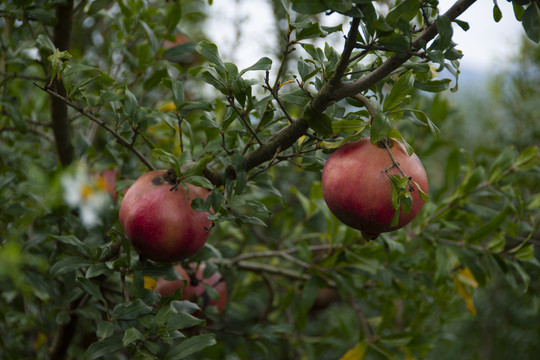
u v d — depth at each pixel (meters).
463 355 3.91
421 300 2.31
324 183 1.17
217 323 2.30
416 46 1.06
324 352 3.19
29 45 1.77
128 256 1.33
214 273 1.79
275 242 2.73
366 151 1.13
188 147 2.10
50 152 2.51
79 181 2.04
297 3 0.92
